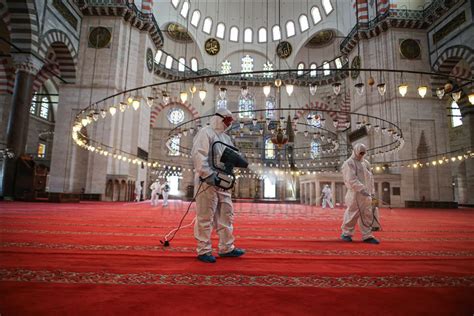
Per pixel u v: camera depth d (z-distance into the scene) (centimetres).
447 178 1689
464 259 271
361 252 305
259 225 573
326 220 707
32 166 1323
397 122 1702
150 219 635
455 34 1564
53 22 1477
